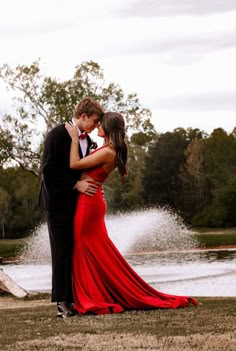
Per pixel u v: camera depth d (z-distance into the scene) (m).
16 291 10.13
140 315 5.81
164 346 4.41
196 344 4.45
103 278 6.21
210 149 67.94
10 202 59.81
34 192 52.53
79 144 6.29
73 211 6.21
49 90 40.03
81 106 6.29
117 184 60.72
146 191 69.69
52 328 5.35
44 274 18.80
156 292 6.41
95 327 5.27
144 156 70.75
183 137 78.31
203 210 65.31
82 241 6.19
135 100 41.22
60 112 40.09
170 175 69.94
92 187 6.18
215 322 5.30
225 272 16.47
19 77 39.75
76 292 6.15
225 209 60.81
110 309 6.04
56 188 6.12
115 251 6.30
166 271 17.69
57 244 6.15
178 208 67.75
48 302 9.17
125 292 6.17
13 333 5.20
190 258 24.14
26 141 40.22
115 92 40.91
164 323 5.32
